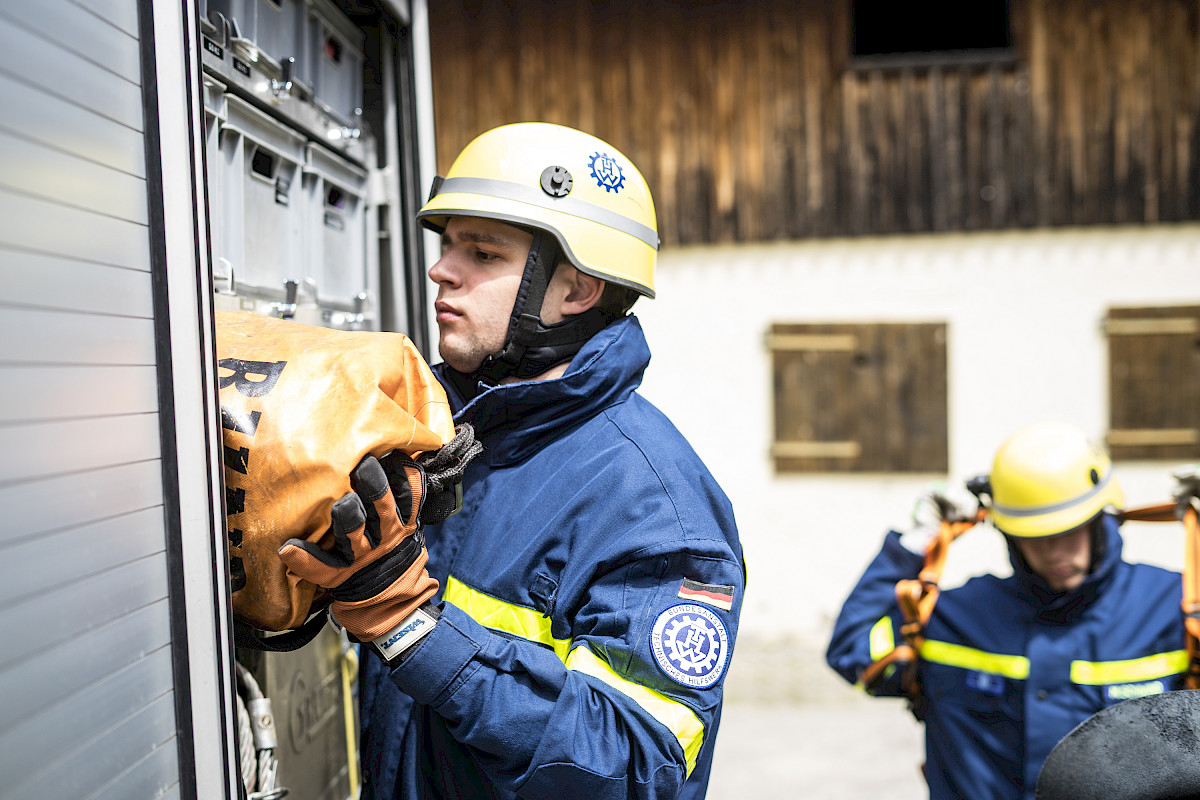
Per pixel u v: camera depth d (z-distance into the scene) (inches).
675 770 37.2
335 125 54.0
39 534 22.8
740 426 208.2
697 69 203.6
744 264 206.2
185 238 28.8
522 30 204.2
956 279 202.4
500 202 42.8
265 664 42.6
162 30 28.4
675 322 208.8
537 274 43.3
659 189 206.2
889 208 202.2
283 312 46.3
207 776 29.4
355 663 56.7
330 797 50.9
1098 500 63.2
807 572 207.8
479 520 42.7
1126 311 198.5
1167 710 40.1
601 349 43.4
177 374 28.6
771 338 205.5
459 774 40.6
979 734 66.3
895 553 72.5
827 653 73.6
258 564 32.1
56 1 24.0
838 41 200.8
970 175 200.5
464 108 205.8
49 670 23.1
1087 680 63.2
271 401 31.8
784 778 142.6
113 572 25.8
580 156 44.8
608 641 37.7
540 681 36.1
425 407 36.7
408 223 60.8
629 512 40.1
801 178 203.5
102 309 25.6
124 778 26.1
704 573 39.6
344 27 56.6
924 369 203.6
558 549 40.6
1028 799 63.4
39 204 23.1
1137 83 195.6
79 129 24.8
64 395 23.9
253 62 42.7
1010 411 202.8
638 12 203.2
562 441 43.1
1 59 21.9
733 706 172.2
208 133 39.3
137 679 27.0
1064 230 199.6
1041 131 198.2
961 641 67.7
